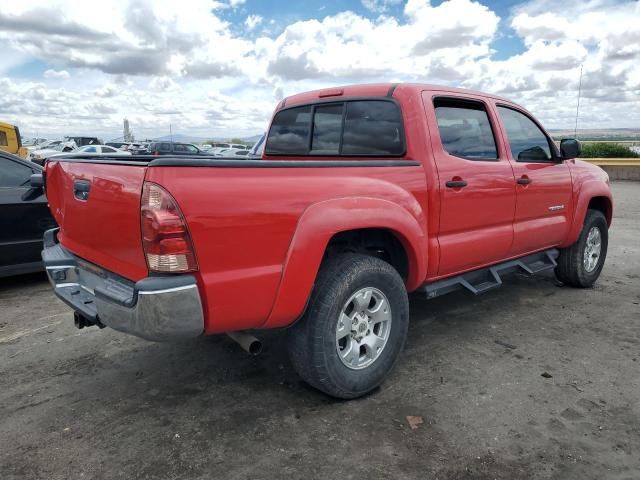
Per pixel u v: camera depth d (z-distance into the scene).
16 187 5.41
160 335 2.32
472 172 3.69
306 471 2.40
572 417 2.85
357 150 3.81
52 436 2.71
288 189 2.62
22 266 5.46
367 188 2.97
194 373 3.45
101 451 2.57
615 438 2.65
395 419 2.84
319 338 2.80
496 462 2.46
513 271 4.46
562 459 2.48
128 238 2.43
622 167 20.06
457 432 2.71
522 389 3.18
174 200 2.25
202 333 2.50
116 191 2.46
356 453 2.54
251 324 2.63
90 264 2.93
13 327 4.38
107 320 2.54
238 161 2.46
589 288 5.47
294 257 2.62
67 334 4.20
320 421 2.83
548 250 4.99
